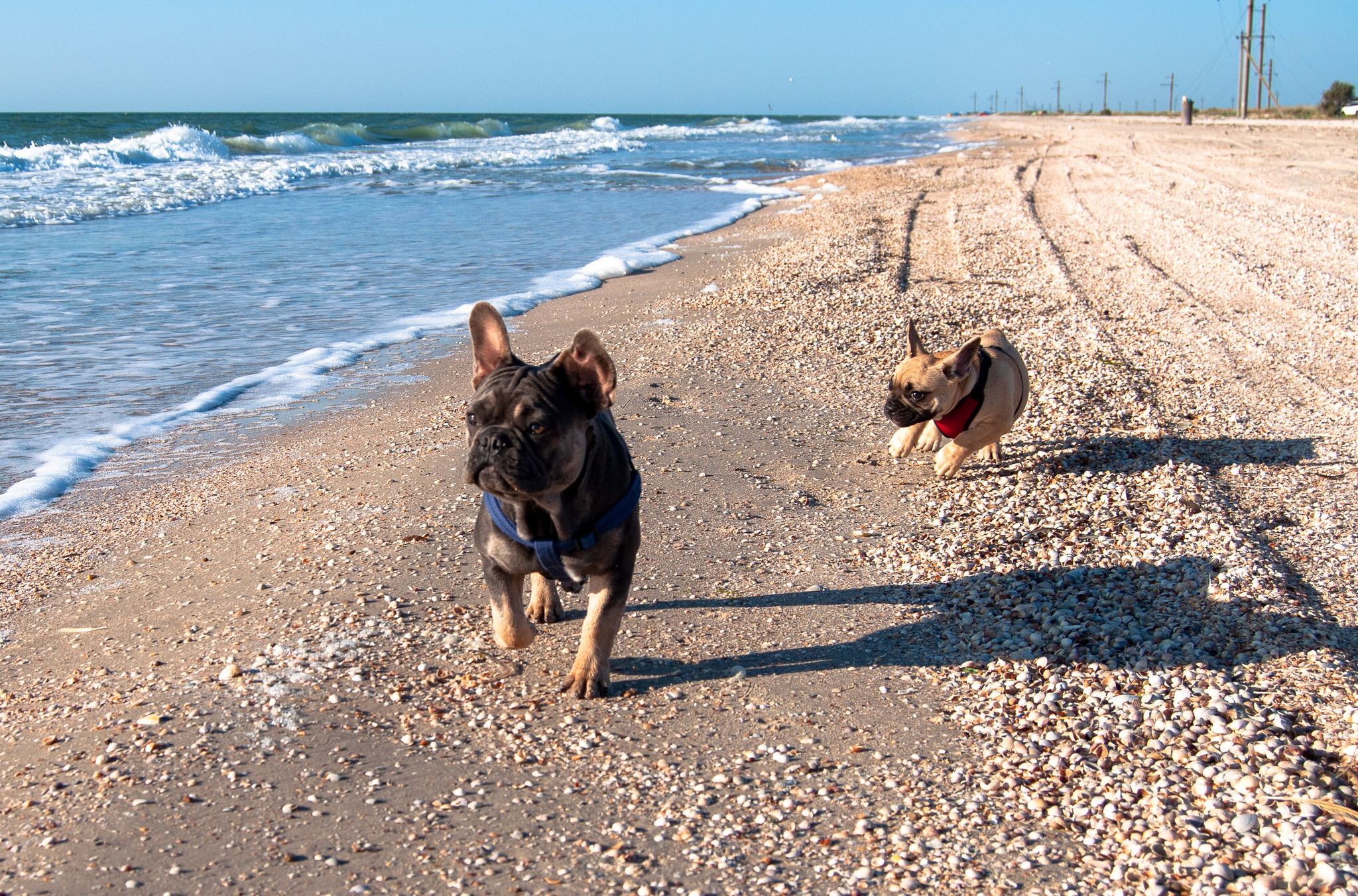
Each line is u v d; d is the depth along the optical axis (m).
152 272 13.91
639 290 13.17
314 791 3.29
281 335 10.59
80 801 3.21
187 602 4.77
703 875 2.92
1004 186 24.81
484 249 16.77
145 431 7.52
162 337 10.41
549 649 4.36
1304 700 3.73
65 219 19.05
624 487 3.81
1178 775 3.32
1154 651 4.14
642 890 2.85
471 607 4.68
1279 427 7.34
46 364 9.24
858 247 15.52
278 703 3.80
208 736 3.58
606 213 22.19
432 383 8.87
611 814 3.21
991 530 5.61
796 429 7.51
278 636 4.34
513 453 3.23
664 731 3.71
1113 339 9.92
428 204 23.47
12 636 4.51
